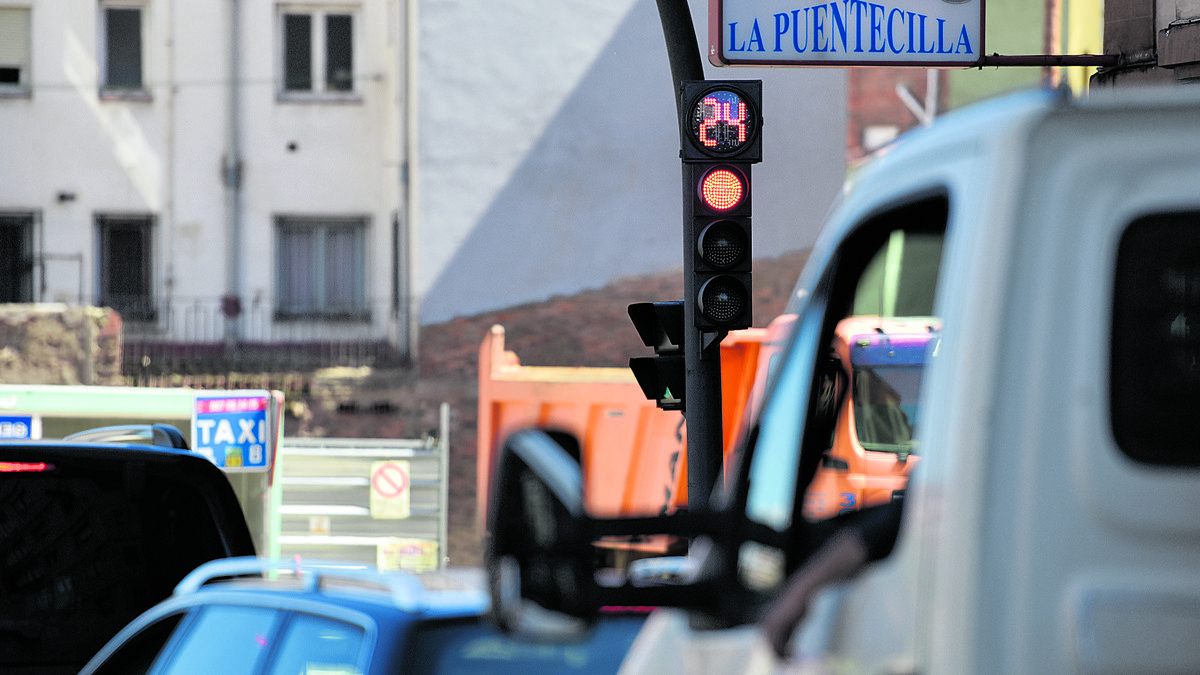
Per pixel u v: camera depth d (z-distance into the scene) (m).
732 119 21.94
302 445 38.44
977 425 4.24
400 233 62.84
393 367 60.91
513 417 38.03
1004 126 4.49
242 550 14.96
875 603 4.57
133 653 12.74
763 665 5.09
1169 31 26.06
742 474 7.19
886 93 58.38
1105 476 4.20
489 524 4.95
